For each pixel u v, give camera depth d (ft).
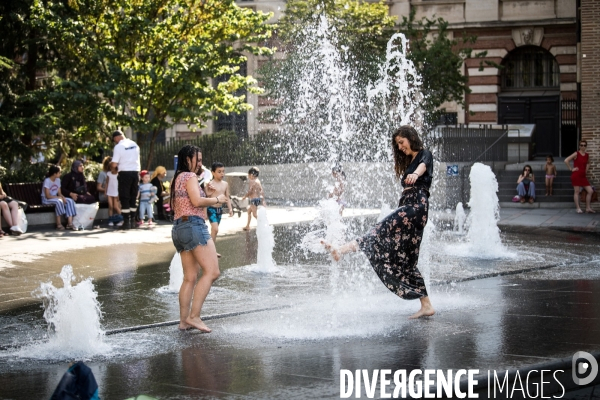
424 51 89.71
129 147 59.00
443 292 30.66
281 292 31.37
